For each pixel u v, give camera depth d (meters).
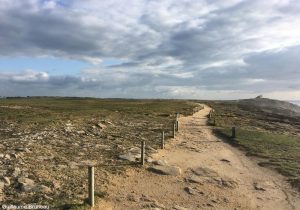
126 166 22.06
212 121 59.97
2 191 15.27
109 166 21.69
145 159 24.14
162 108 93.06
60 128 36.44
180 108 98.81
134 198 16.61
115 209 15.00
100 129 38.91
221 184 20.42
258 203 17.77
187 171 22.64
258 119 73.38
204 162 25.91
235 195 18.72
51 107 75.12
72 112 58.44
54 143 27.56
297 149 32.84
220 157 28.27
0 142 26.34
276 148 33.09
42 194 15.34
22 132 32.50
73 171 19.66
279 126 58.34
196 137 39.09
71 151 25.11
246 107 143.50
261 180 21.98
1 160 20.31
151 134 37.88
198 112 90.44
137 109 81.38
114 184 18.33
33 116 47.19
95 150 26.25
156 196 17.39
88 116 52.06
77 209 13.94
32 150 23.92
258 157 28.98
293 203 18.00
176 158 26.34
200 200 17.45
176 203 16.70
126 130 40.19
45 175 18.16
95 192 16.44
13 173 17.77
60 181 17.56
